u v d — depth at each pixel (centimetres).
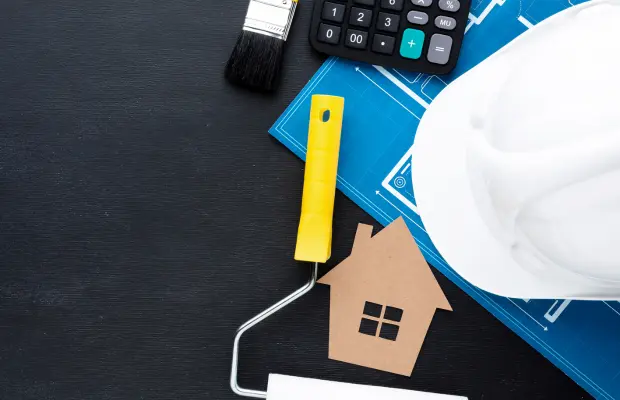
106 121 56
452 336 55
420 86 55
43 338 56
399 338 55
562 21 48
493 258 54
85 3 55
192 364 56
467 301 55
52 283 56
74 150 56
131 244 56
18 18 56
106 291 56
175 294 56
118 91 56
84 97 56
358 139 55
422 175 54
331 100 51
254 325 56
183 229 56
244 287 56
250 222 56
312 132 52
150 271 56
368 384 55
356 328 55
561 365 55
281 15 54
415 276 55
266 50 54
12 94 56
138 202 56
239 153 55
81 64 56
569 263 47
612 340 55
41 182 56
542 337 55
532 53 48
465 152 54
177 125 55
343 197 55
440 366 55
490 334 55
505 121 47
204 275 56
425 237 55
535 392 55
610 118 41
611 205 42
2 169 56
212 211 56
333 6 53
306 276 55
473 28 54
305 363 56
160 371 56
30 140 56
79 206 56
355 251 55
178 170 56
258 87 55
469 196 54
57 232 56
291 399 52
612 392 54
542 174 43
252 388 56
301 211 53
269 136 55
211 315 56
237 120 55
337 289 55
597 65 43
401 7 53
